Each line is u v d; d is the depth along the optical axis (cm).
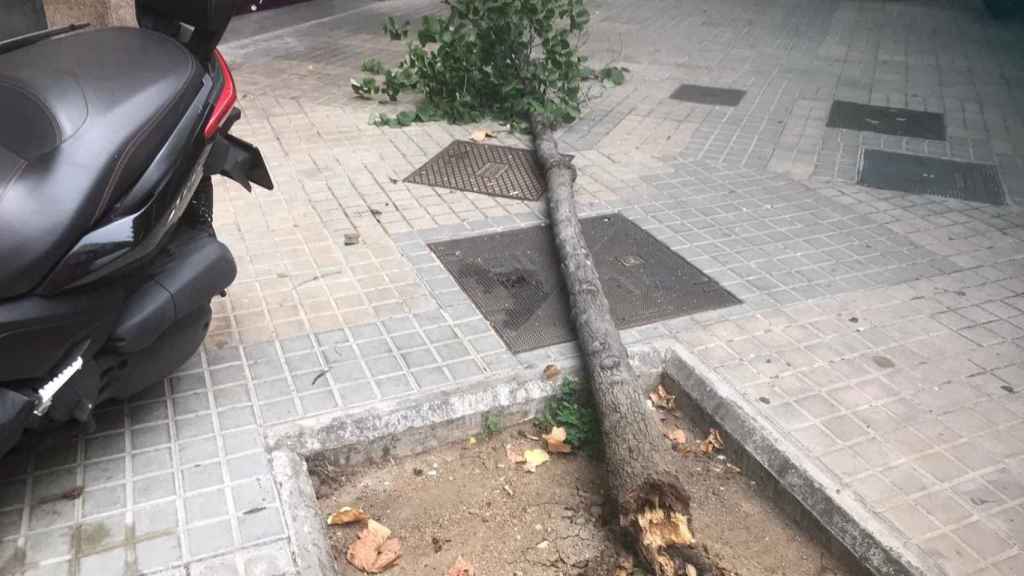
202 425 302
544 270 422
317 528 262
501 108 669
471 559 268
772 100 750
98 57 274
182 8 303
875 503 276
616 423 294
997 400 333
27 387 238
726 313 390
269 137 602
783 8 1201
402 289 399
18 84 252
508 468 310
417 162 565
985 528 267
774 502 294
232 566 244
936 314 397
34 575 238
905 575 249
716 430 323
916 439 308
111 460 283
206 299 290
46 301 233
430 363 342
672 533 263
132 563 244
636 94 751
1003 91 805
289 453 289
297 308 380
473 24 659
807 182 561
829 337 374
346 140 602
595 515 287
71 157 240
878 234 485
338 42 892
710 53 921
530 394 329
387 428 307
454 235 457
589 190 529
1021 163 614
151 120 262
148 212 254
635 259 440
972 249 470
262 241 443
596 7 1145
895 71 870
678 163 585
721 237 471
